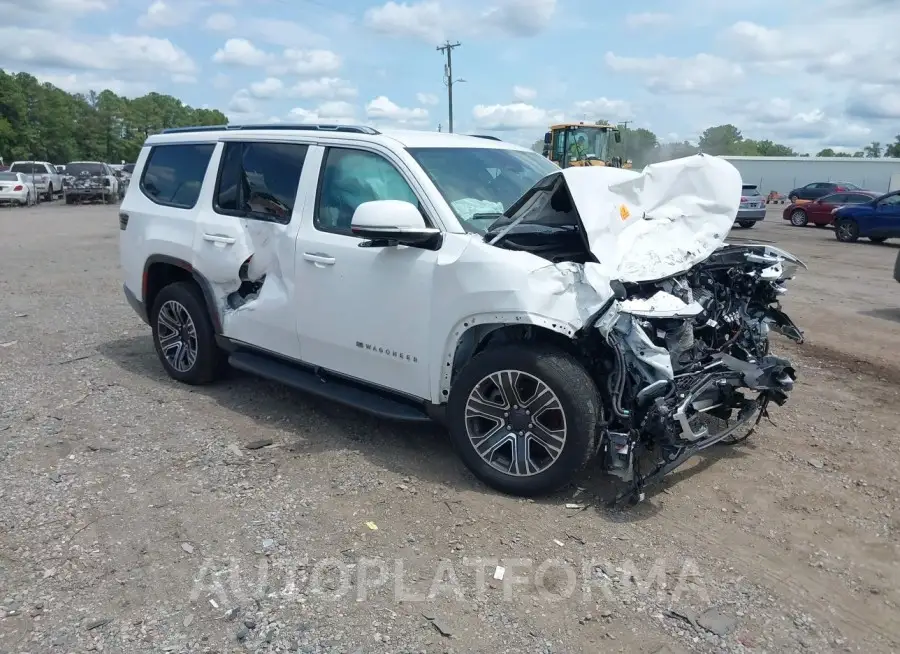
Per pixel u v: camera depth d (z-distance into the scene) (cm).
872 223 1961
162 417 513
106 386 580
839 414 540
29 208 2792
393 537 359
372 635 289
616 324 367
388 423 506
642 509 392
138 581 321
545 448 389
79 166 3209
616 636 292
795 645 289
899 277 1041
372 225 389
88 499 392
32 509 381
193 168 571
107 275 1138
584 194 393
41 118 8800
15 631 287
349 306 449
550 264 378
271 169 510
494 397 405
